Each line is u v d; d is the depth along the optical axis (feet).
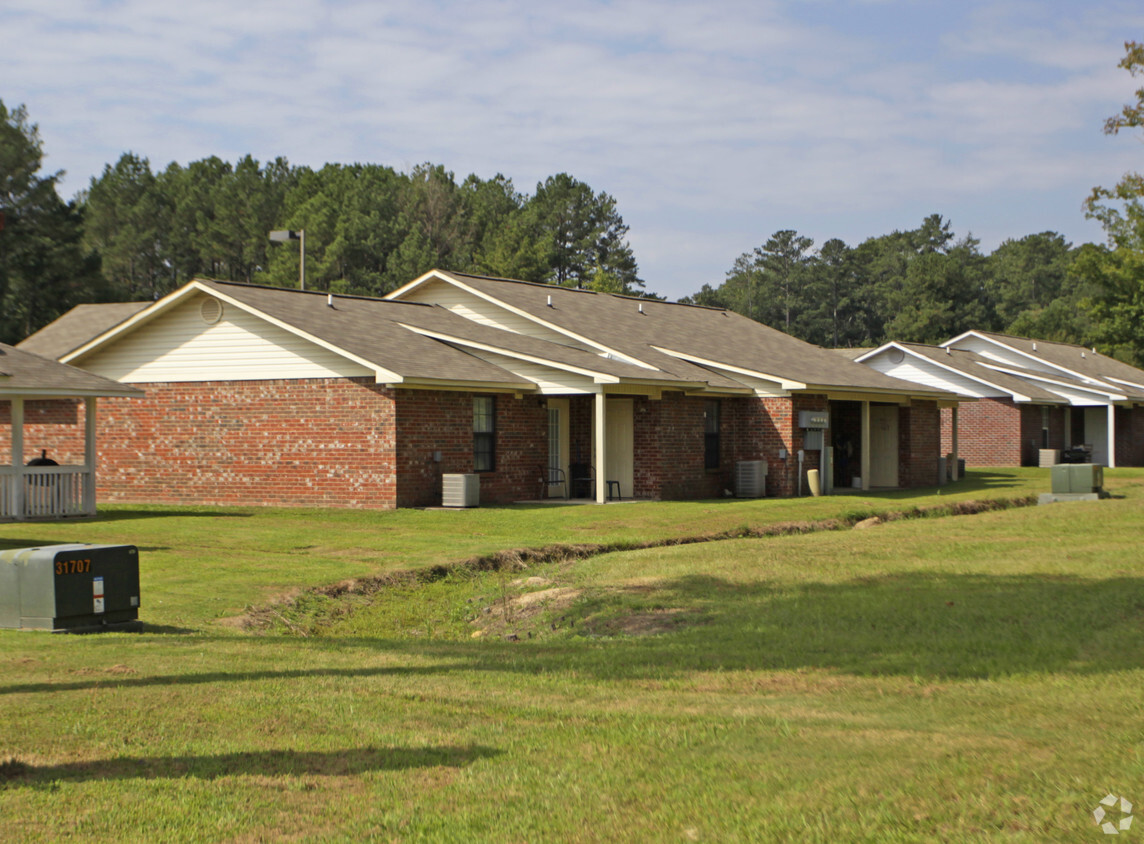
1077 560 51.34
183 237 289.33
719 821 18.13
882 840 17.19
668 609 41.19
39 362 69.56
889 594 42.50
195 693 26.55
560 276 340.59
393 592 46.80
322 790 19.89
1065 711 25.04
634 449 86.69
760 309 399.85
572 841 17.47
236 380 79.51
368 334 81.10
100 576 35.37
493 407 81.76
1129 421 168.55
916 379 152.46
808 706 26.13
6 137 184.34
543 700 26.76
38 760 21.24
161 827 18.01
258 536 59.16
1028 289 446.60
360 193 272.31
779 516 72.54
